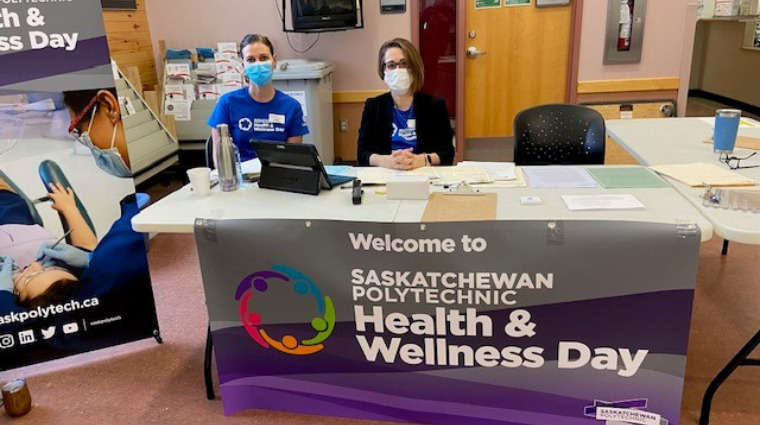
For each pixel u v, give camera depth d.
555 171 2.10
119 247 2.28
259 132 2.69
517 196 1.83
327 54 4.86
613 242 1.52
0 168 2.04
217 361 1.90
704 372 2.10
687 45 4.58
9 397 1.99
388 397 1.84
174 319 2.65
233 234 1.71
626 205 1.67
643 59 4.64
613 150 4.55
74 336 2.29
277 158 2.00
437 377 1.78
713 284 2.80
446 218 1.63
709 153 2.27
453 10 4.73
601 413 1.71
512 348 1.69
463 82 4.84
